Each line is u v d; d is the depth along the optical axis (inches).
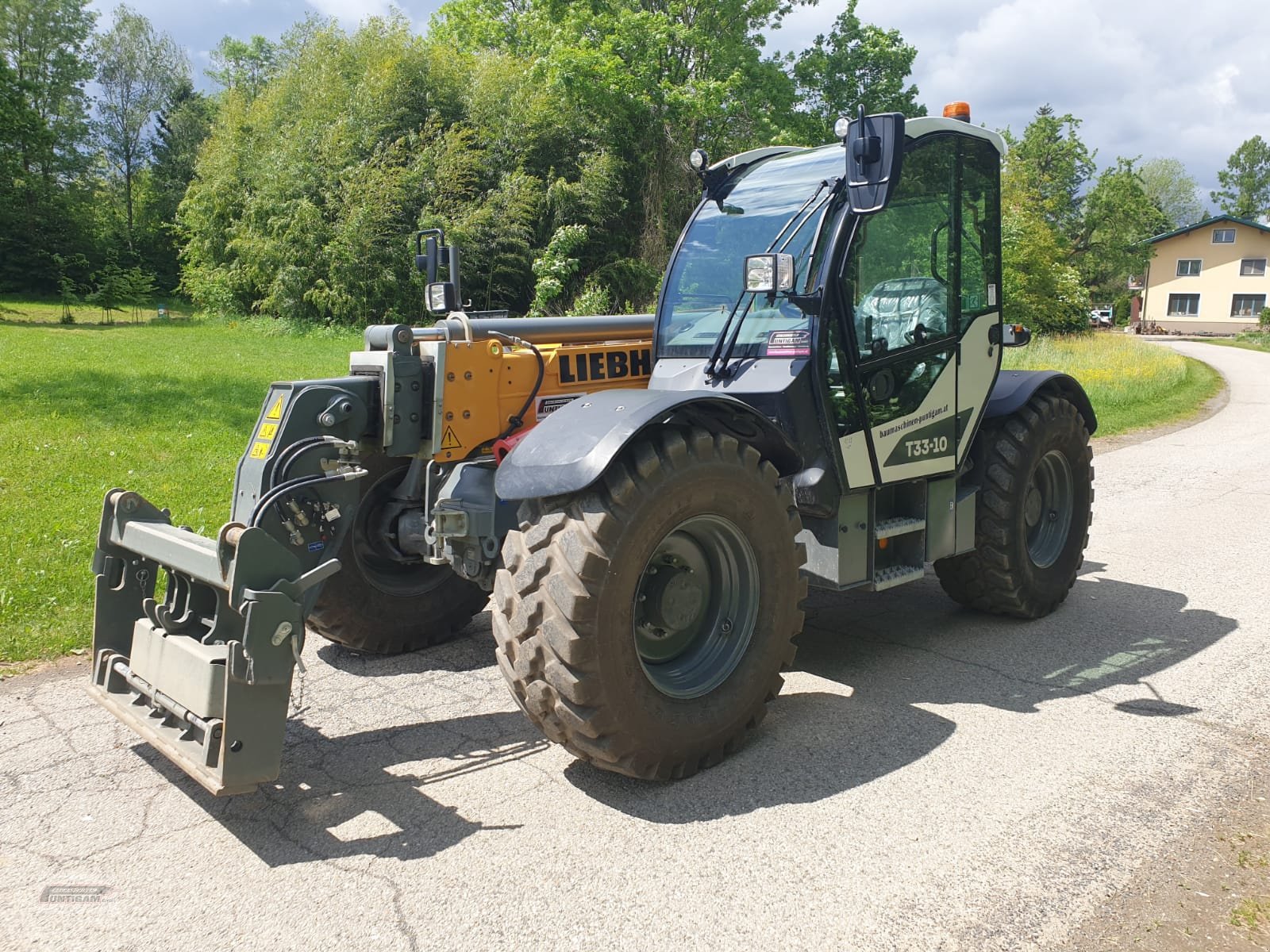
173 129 2103.8
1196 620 198.1
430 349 154.0
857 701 156.6
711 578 139.2
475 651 185.3
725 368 152.9
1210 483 354.0
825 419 147.3
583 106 1063.6
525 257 995.3
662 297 169.6
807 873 106.4
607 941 94.7
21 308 1257.4
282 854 111.2
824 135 1154.0
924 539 170.7
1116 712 151.3
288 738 144.6
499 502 144.6
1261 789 125.7
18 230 1535.4
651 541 121.3
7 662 169.8
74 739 141.4
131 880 106.0
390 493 173.3
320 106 1072.2
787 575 139.3
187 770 113.3
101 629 134.7
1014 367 751.7
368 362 153.9
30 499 283.3
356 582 174.1
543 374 164.4
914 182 162.6
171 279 1868.8
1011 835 114.3
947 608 209.2
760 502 134.0
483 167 1015.0
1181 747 138.1
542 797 125.2
